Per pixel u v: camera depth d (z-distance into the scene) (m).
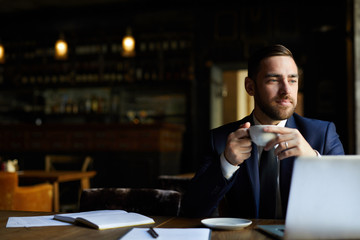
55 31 7.70
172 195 1.55
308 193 0.77
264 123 1.52
